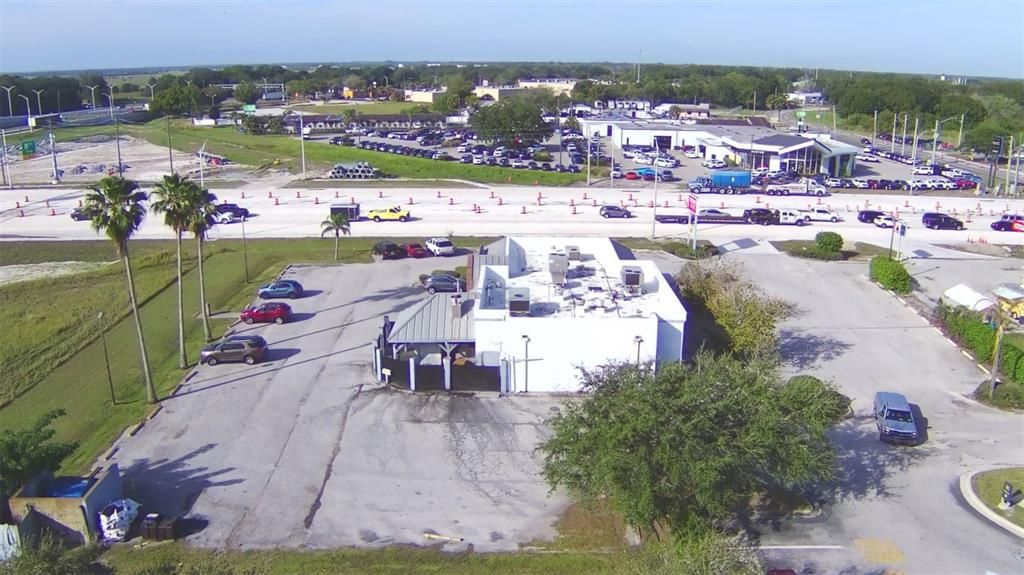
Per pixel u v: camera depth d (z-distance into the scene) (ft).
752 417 88.79
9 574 74.33
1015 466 112.27
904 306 182.80
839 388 133.08
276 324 170.30
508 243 172.14
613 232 256.93
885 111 588.91
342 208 272.92
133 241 245.65
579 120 544.21
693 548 75.61
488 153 437.17
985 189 343.05
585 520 99.19
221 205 271.08
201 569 82.94
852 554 92.27
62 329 169.37
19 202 306.76
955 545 94.07
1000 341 136.15
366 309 179.32
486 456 115.44
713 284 161.89
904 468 111.96
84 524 94.89
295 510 101.81
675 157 439.63
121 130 603.26
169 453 115.96
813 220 273.33
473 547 93.97
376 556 91.81
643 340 133.08
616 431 85.81
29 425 125.80
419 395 135.33
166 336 164.76
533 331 133.08
